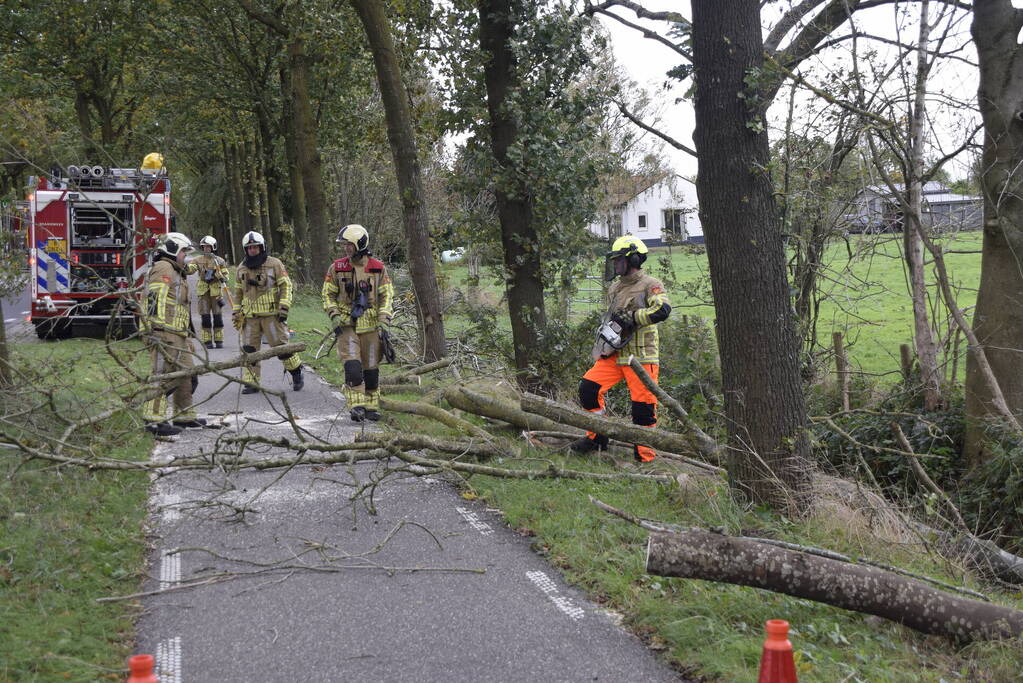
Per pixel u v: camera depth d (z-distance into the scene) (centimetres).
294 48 2611
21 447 658
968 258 2167
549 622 479
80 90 3378
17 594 473
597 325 1139
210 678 413
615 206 2220
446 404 1034
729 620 476
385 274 988
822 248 1123
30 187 1575
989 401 948
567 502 679
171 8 2984
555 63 1127
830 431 1056
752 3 663
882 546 642
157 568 552
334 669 423
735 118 665
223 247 5684
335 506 685
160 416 873
